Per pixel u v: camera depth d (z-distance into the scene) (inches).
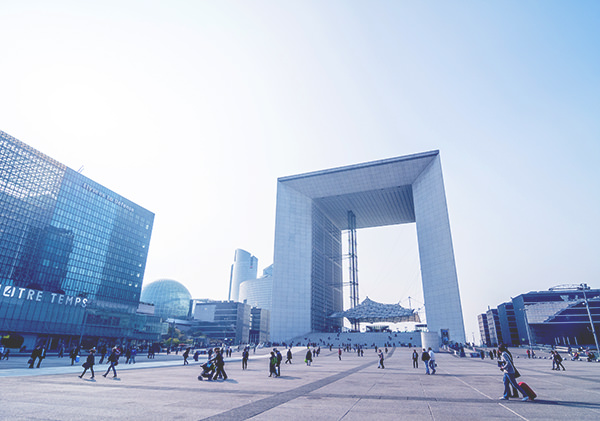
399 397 558.9
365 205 5693.9
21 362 1355.8
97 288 5196.9
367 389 663.8
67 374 927.7
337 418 396.2
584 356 2427.4
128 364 1414.9
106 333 3895.2
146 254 6259.8
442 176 4404.5
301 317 4702.3
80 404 482.3
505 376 540.7
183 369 1208.8
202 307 7751.0
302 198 5334.6
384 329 5487.2
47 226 4633.4
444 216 4207.7
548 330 5762.8
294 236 5083.7
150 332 4685.0
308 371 1139.9
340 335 4256.9
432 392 621.0
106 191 5595.5
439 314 4013.3
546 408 456.8
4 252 4146.2
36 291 3154.5
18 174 4367.6
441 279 4082.2
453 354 2598.4
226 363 1567.4
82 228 5103.3
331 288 6038.4
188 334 7091.5
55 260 4677.7
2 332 2893.7
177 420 385.4
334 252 6432.1
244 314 7800.2
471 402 508.1
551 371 1172.5
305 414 418.6
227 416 406.9
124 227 5846.5
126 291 5713.6
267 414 418.6
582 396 562.3
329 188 5226.4
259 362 1694.1
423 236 4493.1
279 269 4849.9
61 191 4869.6
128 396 559.5
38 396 548.4
